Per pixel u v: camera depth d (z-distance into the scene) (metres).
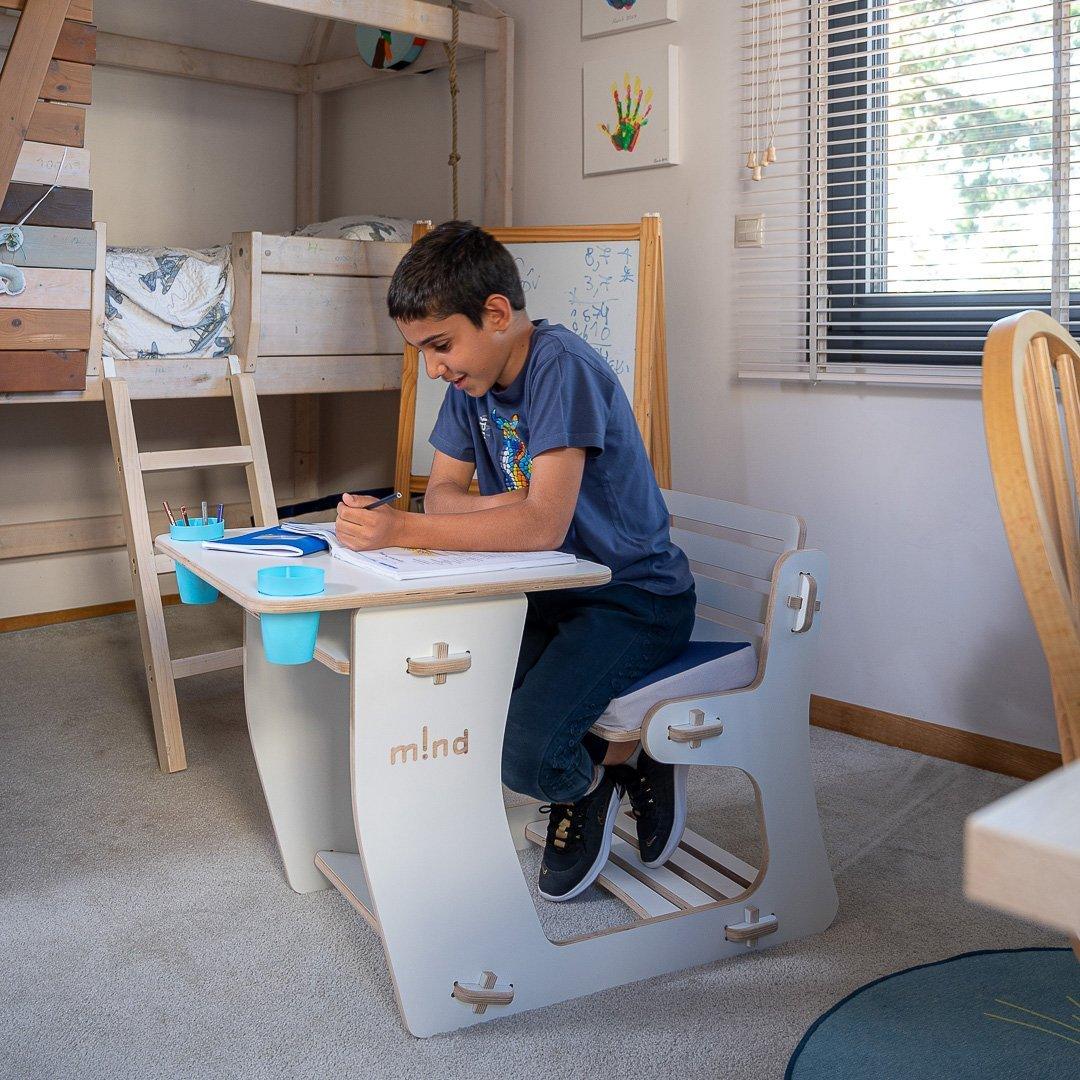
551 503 1.42
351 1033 1.40
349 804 1.79
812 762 2.36
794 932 1.62
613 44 2.82
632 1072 1.32
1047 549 0.79
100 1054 1.35
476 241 1.45
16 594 3.37
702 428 2.74
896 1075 1.30
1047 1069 1.31
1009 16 2.20
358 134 3.77
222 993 1.49
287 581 1.15
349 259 2.77
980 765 2.32
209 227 3.80
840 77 2.42
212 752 2.39
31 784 2.21
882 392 2.39
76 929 1.65
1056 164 2.10
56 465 3.51
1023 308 2.19
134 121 3.59
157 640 2.31
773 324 2.56
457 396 1.70
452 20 2.88
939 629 2.36
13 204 2.19
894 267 2.38
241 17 3.55
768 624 1.52
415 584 1.23
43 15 2.14
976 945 1.61
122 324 2.46
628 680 1.51
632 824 1.96
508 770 1.49
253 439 2.59
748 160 2.53
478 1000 1.38
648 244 2.50
